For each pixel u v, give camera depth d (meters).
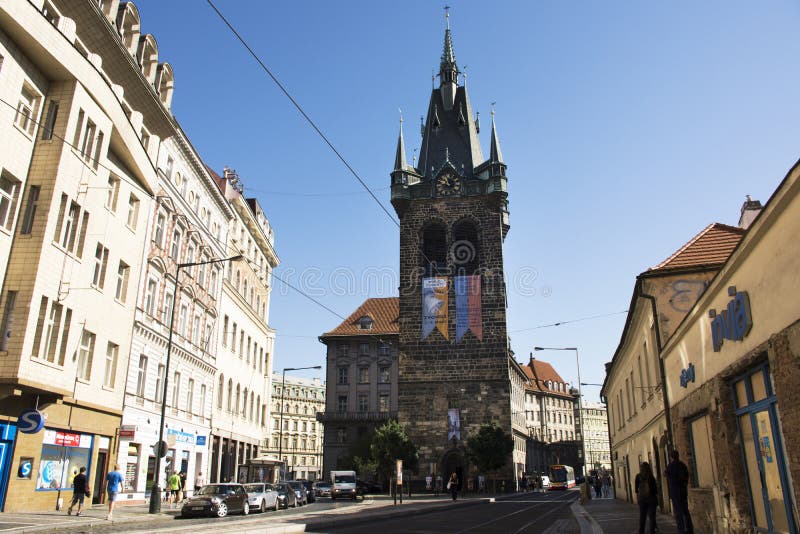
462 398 65.69
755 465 12.69
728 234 24.06
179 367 41.88
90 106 27.95
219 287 50.19
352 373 90.75
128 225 33.88
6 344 23.23
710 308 14.35
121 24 34.38
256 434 62.41
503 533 20.50
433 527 22.75
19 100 25.08
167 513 30.16
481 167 74.12
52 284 25.31
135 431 33.59
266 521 24.44
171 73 40.69
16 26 23.72
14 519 21.08
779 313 10.23
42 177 25.31
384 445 63.47
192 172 44.50
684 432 18.50
